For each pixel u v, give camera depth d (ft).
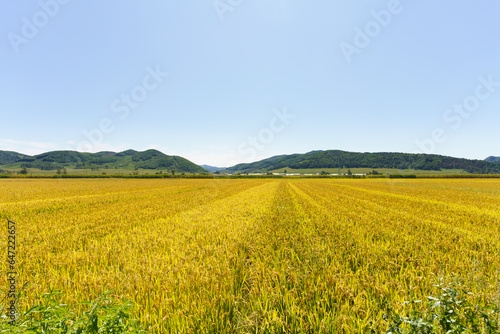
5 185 169.89
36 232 36.96
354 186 184.03
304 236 32.83
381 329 12.04
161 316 13.84
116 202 81.61
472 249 27.96
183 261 23.07
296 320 13.62
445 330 9.23
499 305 9.56
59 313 9.40
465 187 169.78
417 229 39.09
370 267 21.81
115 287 16.78
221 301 15.20
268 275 19.06
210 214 54.85
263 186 186.70
